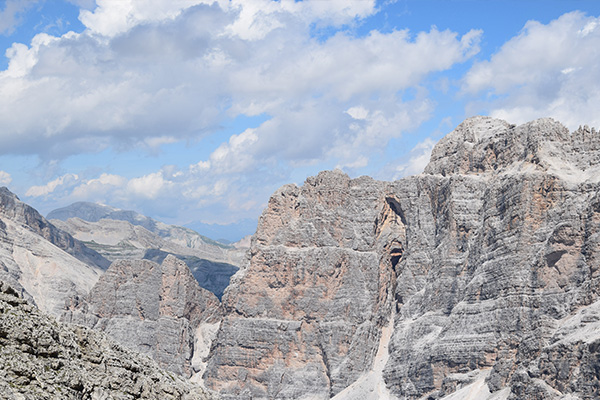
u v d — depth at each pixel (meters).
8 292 110.25
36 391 100.50
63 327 113.44
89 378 109.38
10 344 103.88
